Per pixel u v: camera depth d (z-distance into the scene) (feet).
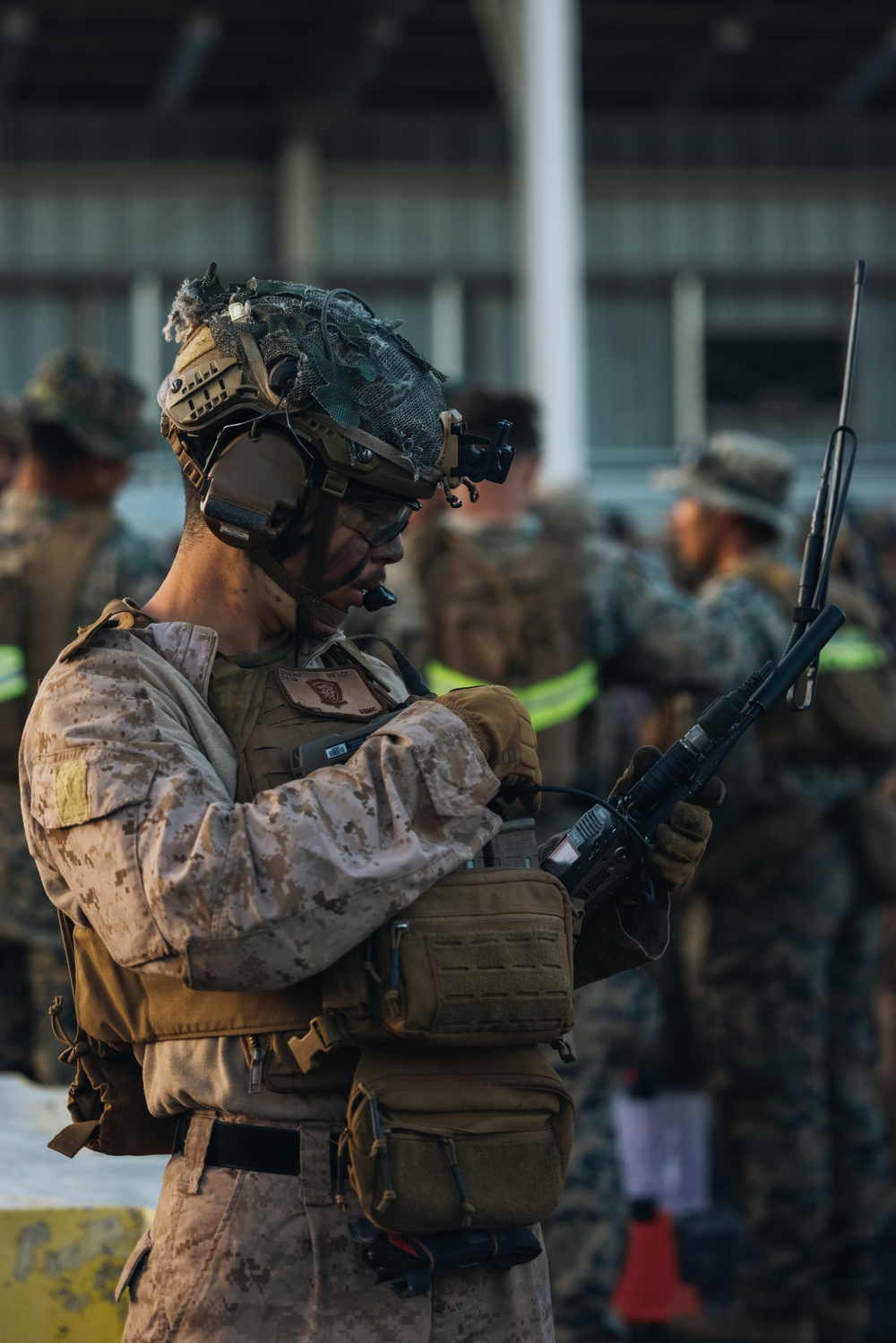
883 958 37.88
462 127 199.93
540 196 107.14
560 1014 11.96
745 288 205.87
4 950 28.66
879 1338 33.94
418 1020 11.46
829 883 32.32
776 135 206.80
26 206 191.72
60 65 185.47
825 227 208.33
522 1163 11.85
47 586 28.76
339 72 179.32
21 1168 18.94
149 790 11.64
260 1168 11.94
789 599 31.78
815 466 139.54
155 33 177.17
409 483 12.82
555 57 106.93
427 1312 11.82
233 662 12.84
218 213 195.72
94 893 11.75
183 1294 11.87
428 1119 11.64
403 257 199.00
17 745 28.17
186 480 13.23
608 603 28.81
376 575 13.15
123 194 193.77
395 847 11.53
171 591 13.30
